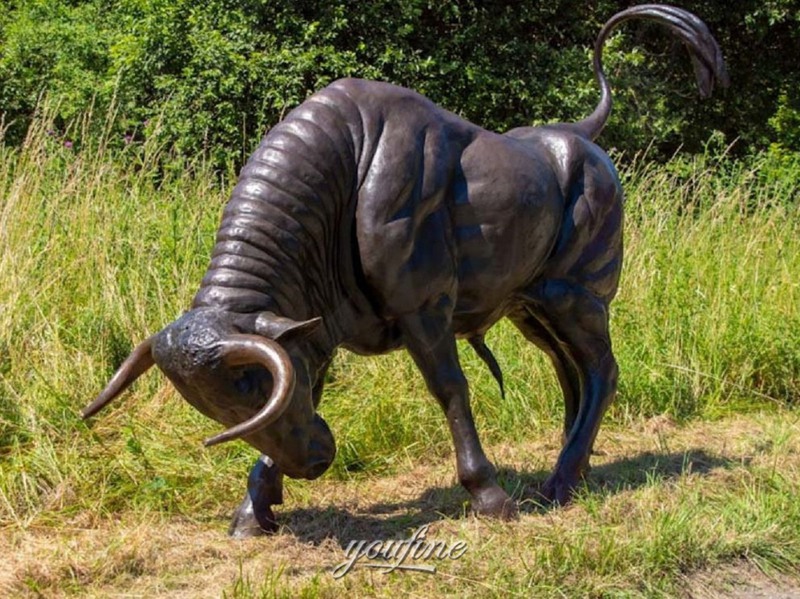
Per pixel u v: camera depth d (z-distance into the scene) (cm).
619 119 1895
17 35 1939
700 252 1168
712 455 852
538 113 1848
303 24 1702
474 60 1859
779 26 2136
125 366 586
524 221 676
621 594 590
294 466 596
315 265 616
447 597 577
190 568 618
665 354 1021
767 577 636
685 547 640
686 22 785
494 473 680
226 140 1650
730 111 2136
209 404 568
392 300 632
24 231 977
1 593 581
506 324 996
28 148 1120
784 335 1065
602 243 734
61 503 708
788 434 896
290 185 603
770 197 1603
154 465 764
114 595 582
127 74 1728
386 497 751
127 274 978
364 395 905
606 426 941
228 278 587
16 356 857
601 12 2042
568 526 670
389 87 648
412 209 629
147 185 1143
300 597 570
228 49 1645
